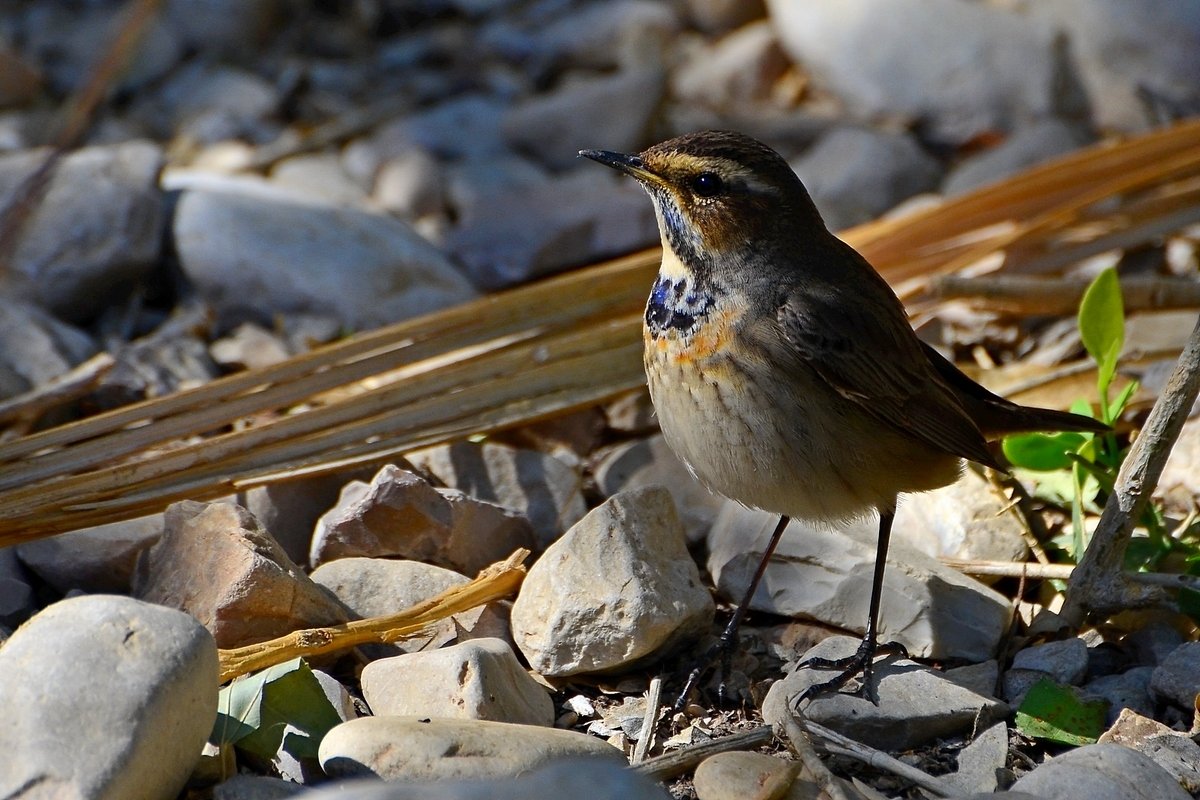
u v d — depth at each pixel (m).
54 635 7.66
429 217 16.45
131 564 10.32
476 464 11.48
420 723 8.07
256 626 9.38
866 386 9.53
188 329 13.56
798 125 17.66
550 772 7.05
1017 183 13.80
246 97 18.16
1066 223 14.13
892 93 17.66
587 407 11.59
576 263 15.48
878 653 9.75
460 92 18.70
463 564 10.57
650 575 9.52
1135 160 14.02
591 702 9.47
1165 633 9.80
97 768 7.20
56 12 19.59
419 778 7.71
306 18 20.05
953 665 9.80
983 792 8.05
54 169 12.85
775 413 9.33
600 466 12.13
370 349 11.56
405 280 14.41
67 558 10.26
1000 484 11.40
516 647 9.88
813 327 9.40
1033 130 16.69
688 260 9.77
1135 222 14.24
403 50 19.52
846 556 10.29
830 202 16.25
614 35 19.20
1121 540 9.56
